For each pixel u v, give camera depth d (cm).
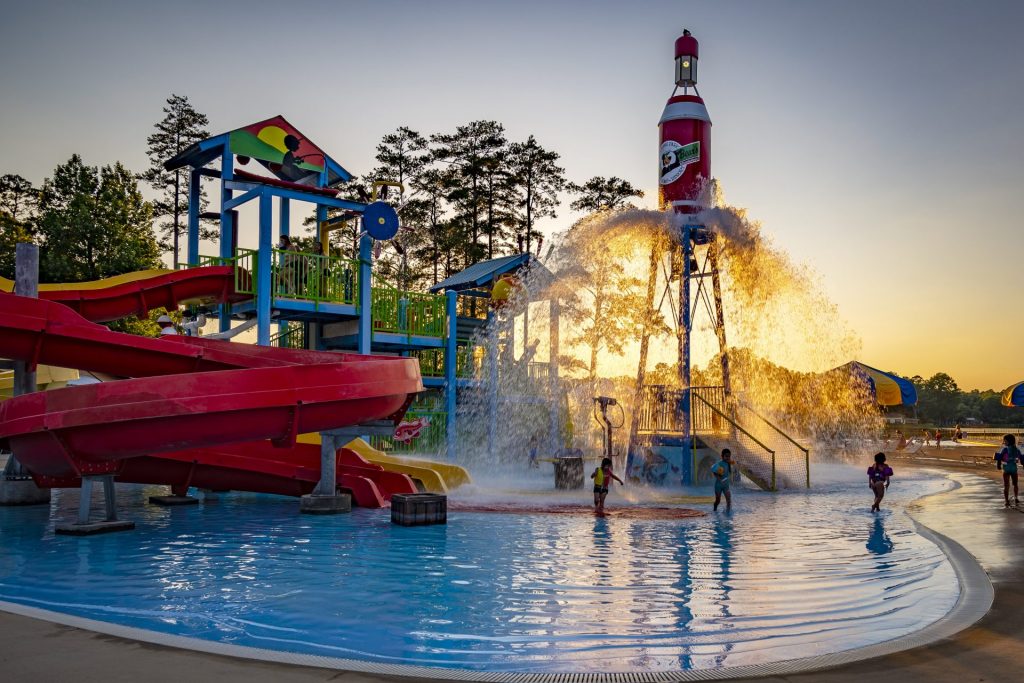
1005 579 900
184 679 513
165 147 5825
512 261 3159
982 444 5178
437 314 2941
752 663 633
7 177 4725
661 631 736
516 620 777
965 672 559
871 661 587
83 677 512
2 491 1750
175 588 925
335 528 1435
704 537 1334
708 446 2278
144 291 2294
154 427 1345
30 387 1697
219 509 1720
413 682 530
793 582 960
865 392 3597
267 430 1441
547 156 5028
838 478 2659
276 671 538
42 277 4062
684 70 2583
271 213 2377
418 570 1038
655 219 2394
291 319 2711
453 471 2062
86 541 1280
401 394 1606
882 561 1100
